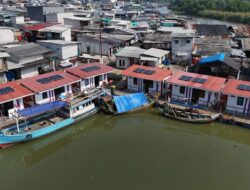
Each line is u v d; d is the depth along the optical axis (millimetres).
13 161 31203
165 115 38406
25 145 32000
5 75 44625
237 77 48219
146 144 33344
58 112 37719
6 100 32938
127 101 39656
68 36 67812
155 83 43500
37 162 30406
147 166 28516
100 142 33969
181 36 59094
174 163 29219
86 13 113125
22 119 33688
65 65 52938
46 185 25734
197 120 36375
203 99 40000
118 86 47312
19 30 74312
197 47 62281
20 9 115125
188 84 39781
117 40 67562
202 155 31031
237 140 35438
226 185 25859
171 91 42375
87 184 25672
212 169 28359
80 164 29047
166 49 67188
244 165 29281
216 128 36688
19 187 25562
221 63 48656
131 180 26219
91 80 44469
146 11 151875
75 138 35562
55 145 34625
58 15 88188
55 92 39688
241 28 93188
